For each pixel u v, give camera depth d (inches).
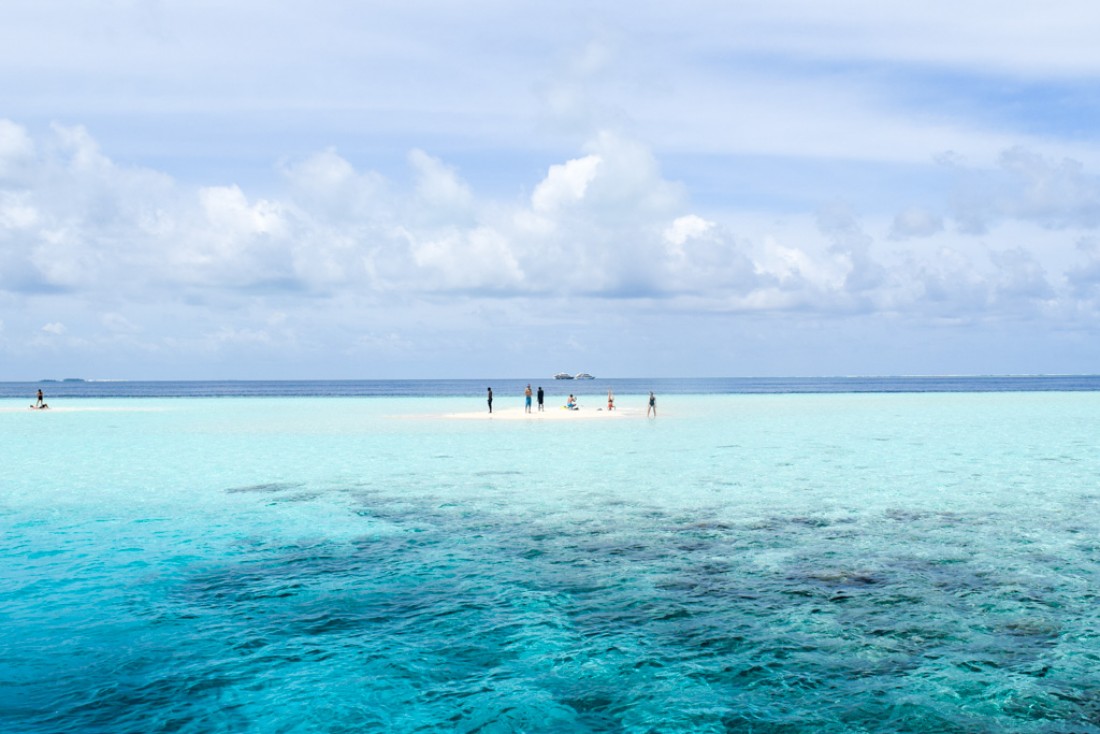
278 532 622.2
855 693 316.5
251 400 3996.1
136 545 580.1
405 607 430.9
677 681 330.6
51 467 1029.8
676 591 454.0
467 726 295.9
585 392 5969.5
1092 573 480.1
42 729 294.2
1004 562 508.1
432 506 727.1
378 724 298.4
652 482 856.9
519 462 1045.8
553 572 497.7
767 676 333.4
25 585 475.5
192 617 416.8
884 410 2428.6
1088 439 1352.1
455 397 4483.3
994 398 3585.1
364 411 2591.0
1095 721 291.7
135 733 291.9
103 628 399.9
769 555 533.6
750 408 2613.2
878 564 506.6
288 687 330.6
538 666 348.5
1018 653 354.0
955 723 291.1
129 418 2201.0
